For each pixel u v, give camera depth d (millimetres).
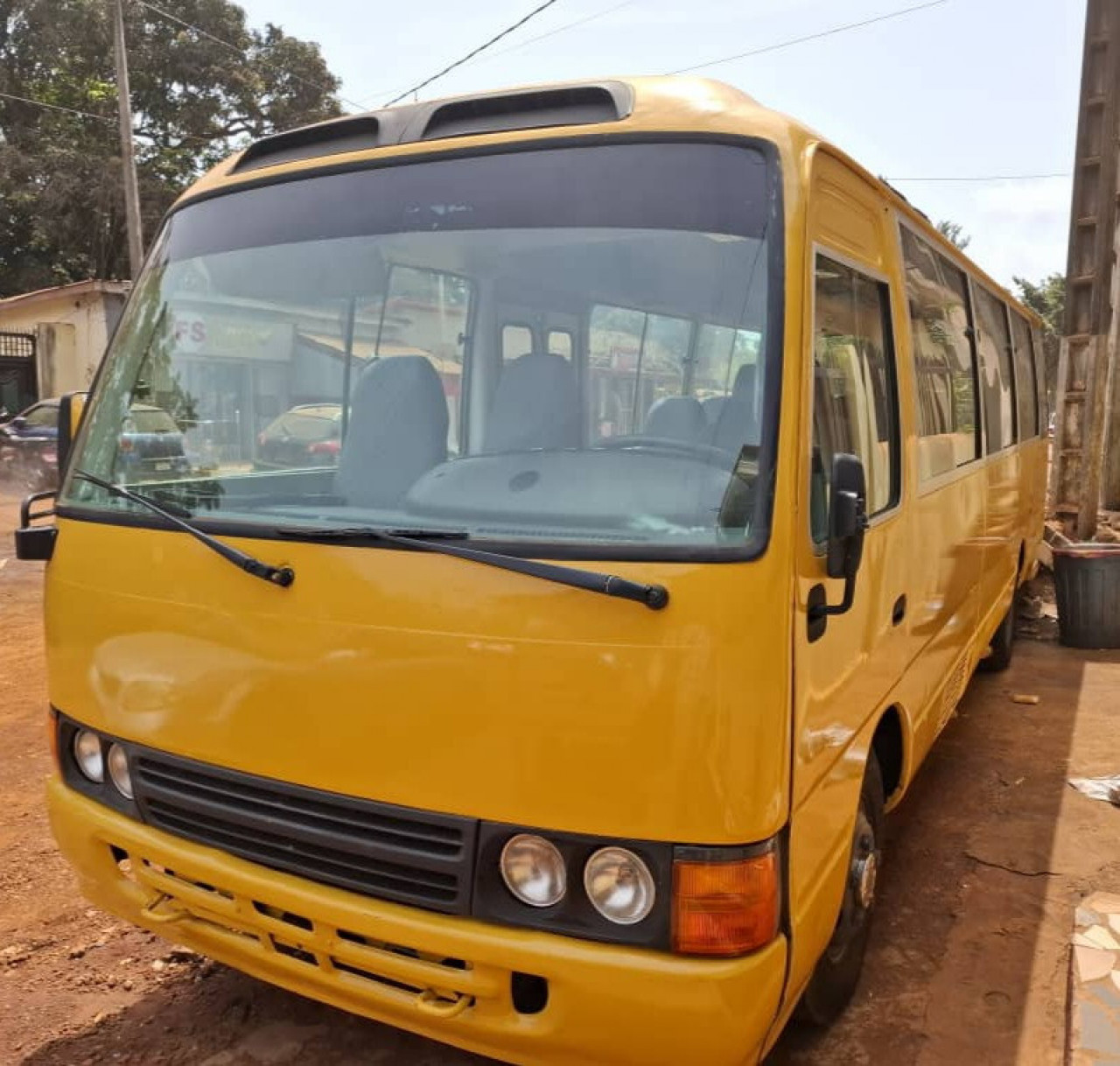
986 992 3525
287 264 3109
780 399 2377
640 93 2822
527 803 2303
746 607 2223
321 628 2508
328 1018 3391
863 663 2996
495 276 2797
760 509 2301
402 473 2777
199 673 2713
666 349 2549
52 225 29938
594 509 2432
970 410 5059
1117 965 3531
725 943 2234
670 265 2584
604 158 2734
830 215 2811
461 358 2861
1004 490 6316
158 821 2875
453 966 2420
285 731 2572
